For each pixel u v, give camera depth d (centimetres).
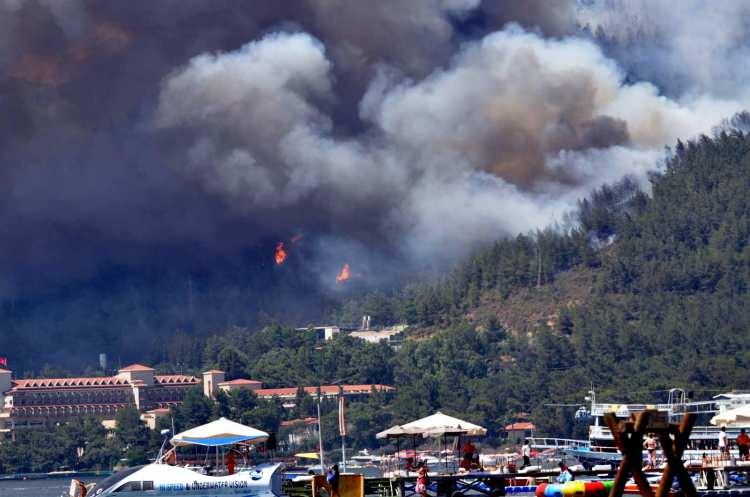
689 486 13412
